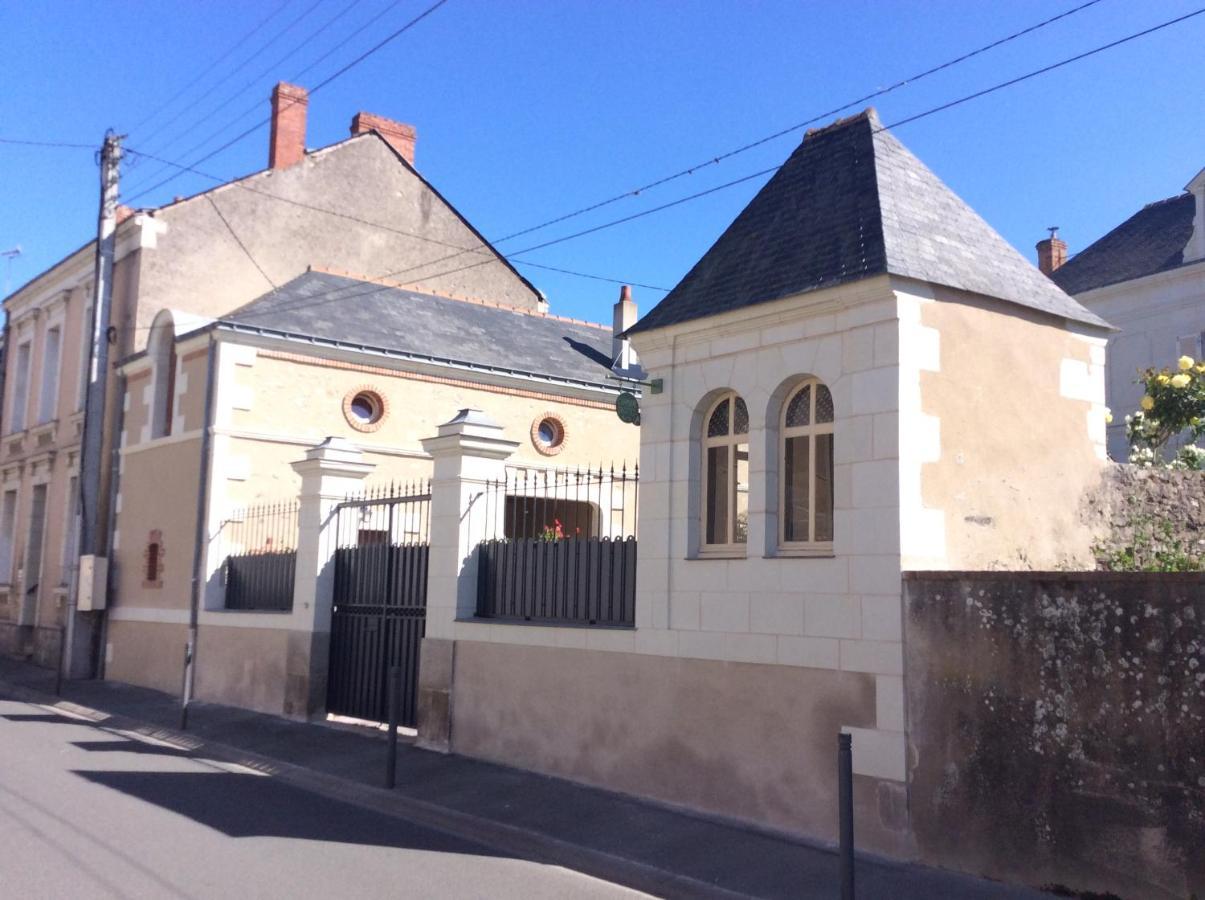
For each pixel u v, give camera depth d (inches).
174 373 754.2
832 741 308.2
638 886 285.3
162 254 840.9
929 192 361.7
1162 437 459.2
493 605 446.3
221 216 879.1
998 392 331.9
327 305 773.3
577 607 403.5
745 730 331.6
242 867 283.9
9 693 751.1
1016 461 333.7
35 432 998.4
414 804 374.9
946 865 280.5
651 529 371.2
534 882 284.4
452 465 466.6
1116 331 373.7
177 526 697.6
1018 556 328.2
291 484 689.0
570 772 389.1
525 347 860.0
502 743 421.4
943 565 307.0
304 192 935.0
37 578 984.9
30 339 1058.1
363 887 270.1
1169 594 245.0
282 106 948.6
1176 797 239.5
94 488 784.3
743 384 349.1
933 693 287.4
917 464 305.3
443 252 1026.7
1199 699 237.5
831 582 313.6
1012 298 336.5
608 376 863.7
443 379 761.6
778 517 337.4
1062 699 262.1
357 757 450.9
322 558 555.5
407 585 502.0
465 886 276.5
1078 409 359.3
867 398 311.3
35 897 249.1
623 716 371.9
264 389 686.5
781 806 319.0
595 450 832.9
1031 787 265.7
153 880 266.8
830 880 274.1
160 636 707.4
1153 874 241.9
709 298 365.7
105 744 510.3
